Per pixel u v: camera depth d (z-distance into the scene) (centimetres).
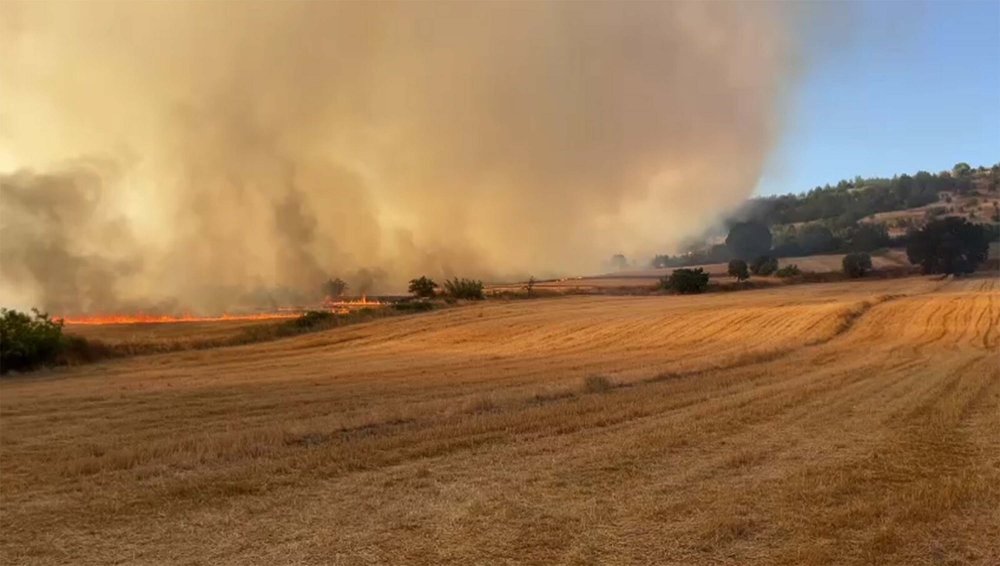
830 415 1380
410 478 969
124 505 877
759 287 9175
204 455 1147
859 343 3375
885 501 800
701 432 1227
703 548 682
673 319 4925
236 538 746
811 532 713
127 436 1401
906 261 11144
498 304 6731
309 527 774
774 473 945
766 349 2955
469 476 973
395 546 709
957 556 649
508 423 1347
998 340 3400
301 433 1315
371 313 5472
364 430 1372
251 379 2505
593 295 8456
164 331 4769
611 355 3238
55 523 818
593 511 800
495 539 721
